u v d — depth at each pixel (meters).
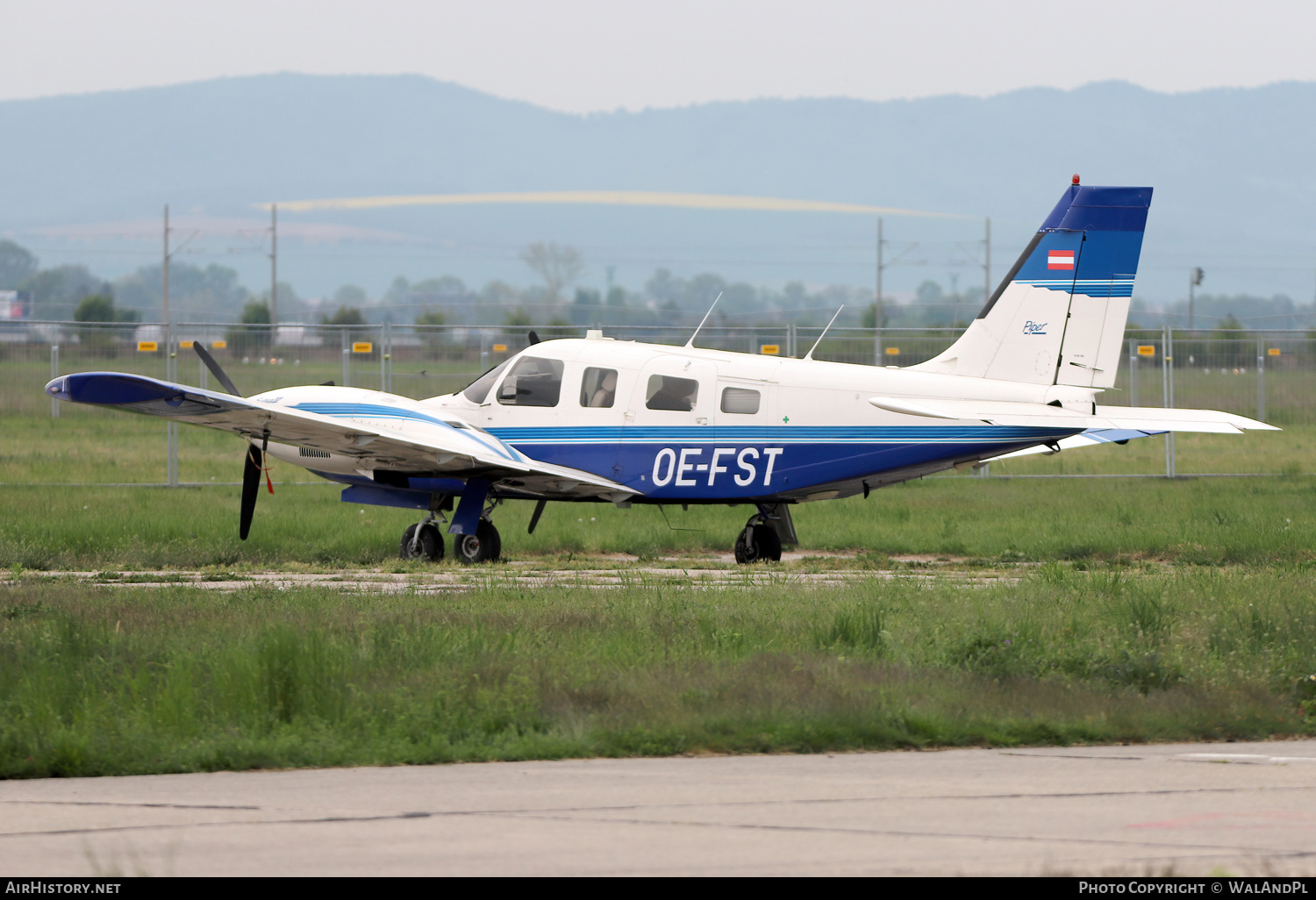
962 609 39.41
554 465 58.78
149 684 28.47
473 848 18.58
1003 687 29.86
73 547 58.66
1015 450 57.03
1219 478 95.62
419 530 59.84
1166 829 19.62
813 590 45.56
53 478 88.75
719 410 57.16
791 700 27.92
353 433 55.12
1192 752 25.72
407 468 58.56
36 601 40.62
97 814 20.48
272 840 19.00
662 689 28.55
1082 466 103.44
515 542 63.09
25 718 25.84
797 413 56.59
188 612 37.78
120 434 111.69
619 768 23.95
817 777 23.12
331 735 25.45
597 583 50.03
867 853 18.38
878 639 34.84
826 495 58.06
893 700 28.30
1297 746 26.48
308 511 74.75
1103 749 25.97
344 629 34.62
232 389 60.59
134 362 103.25
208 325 100.19
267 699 27.62
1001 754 25.33
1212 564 57.53
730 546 64.62
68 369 104.94
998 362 57.47
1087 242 57.00
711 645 33.81
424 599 42.31
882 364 98.25
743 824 19.88
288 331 99.44
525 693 28.23
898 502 83.12
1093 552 60.78
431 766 24.25
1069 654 32.91
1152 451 116.19
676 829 19.58
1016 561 59.97
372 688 28.94
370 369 99.94
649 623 36.34
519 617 37.12
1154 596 41.25
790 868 17.67
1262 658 33.19
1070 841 18.95
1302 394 106.44
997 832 19.41
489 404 60.31
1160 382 106.19
